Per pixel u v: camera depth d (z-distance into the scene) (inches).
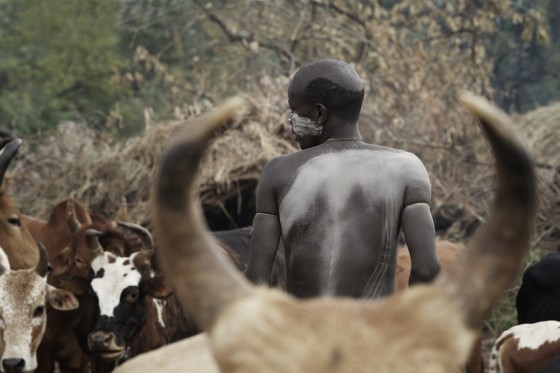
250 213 359.9
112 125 498.3
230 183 339.6
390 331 42.4
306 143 103.4
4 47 987.3
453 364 42.4
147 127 387.5
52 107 807.1
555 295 241.6
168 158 44.1
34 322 240.5
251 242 101.7
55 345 270.7
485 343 324.8
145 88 821.2
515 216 45.2
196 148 44.2
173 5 708.0
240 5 575.8
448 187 388.2
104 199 378.0
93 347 245.8
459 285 45.3
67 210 274.2
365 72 482.6
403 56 508.4
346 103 101.6
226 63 588.4
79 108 911.7
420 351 41.7
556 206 382.3
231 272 45.4
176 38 662.5
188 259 44.6
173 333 264.4
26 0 998.4
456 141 413.7
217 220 364.8
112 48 958.4
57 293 248.4
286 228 99.0
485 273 45.3
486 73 555.2
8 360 235.6
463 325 44.0
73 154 412.5
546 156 420.5
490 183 388.5
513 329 226.2
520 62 1043.3
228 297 44.1
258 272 100.1
